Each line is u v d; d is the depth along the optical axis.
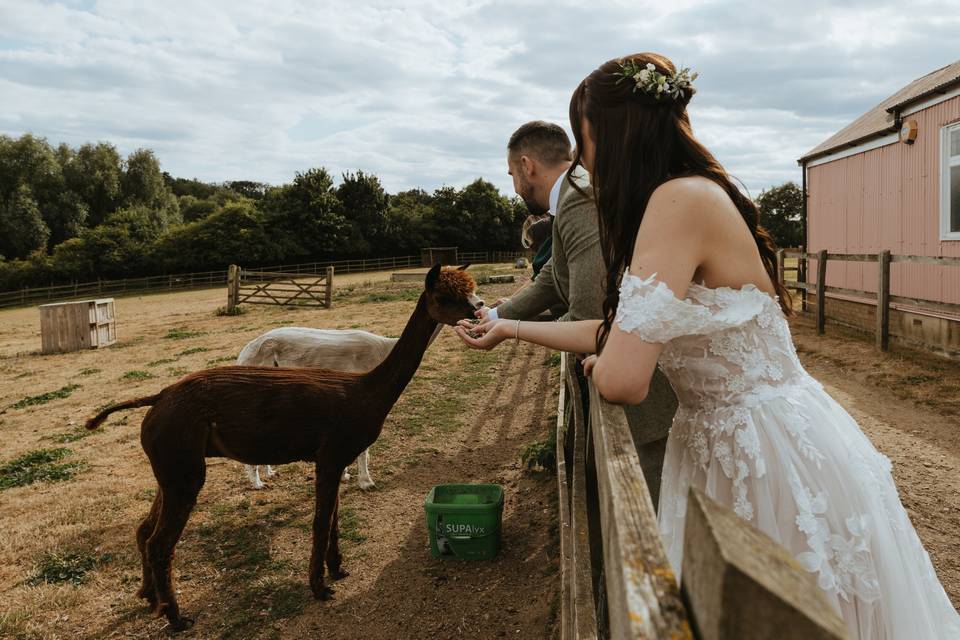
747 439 1.46
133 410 8.91
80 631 3.76
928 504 4.25
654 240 1.32
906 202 9.80
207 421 3.65
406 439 6.92
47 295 43.53
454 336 13.34
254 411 3.68
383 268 58.16
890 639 1.43
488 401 8.31
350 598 3.97
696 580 0.56
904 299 8.48
